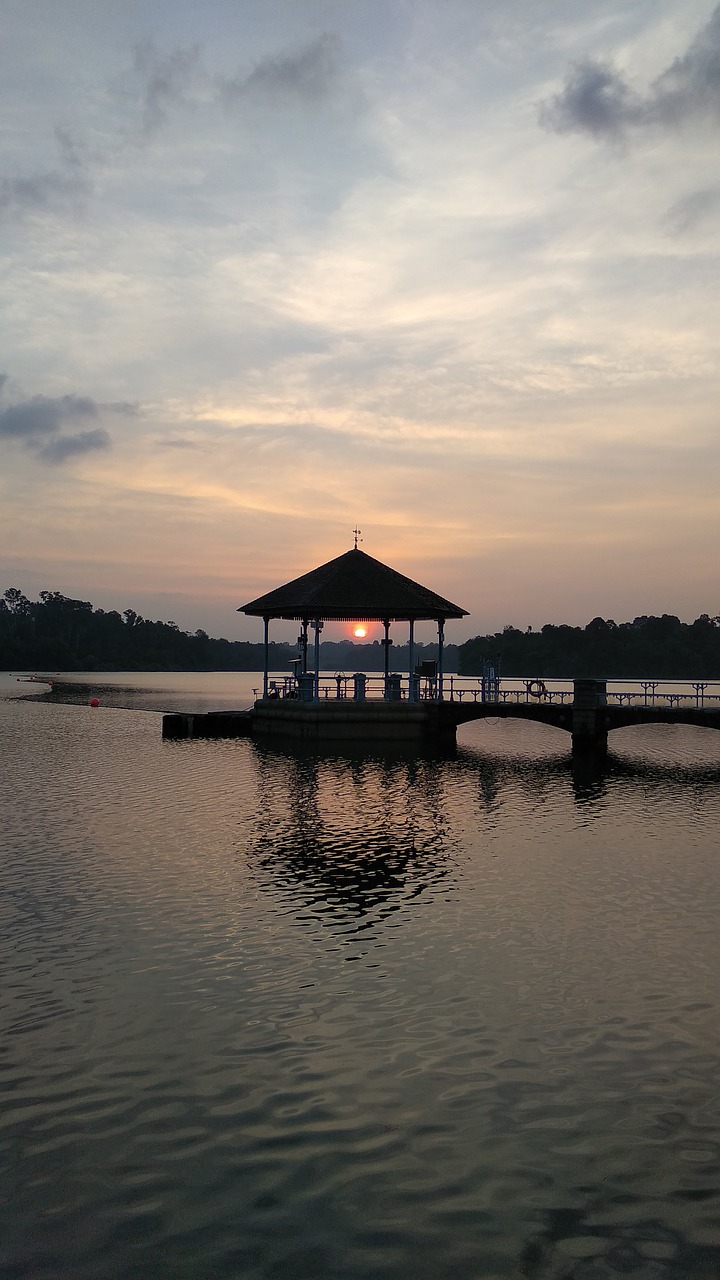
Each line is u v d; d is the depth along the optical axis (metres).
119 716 69.56
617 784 31.91
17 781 31.36
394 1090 9.21
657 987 12.00
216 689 134.00
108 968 12.59
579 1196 7.52
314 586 46.12
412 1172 7.83
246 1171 7.83
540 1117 8.71
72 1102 8.93
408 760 38.56
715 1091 9.23
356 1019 10.95
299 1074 9.55
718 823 24.14
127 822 23.53
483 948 13.62
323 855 19.91
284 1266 6.68
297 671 51.56
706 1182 7.71
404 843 21.27
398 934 14.29
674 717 40.09
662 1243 6.95
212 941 13.84
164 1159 8.00
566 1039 10.41
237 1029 10.63
